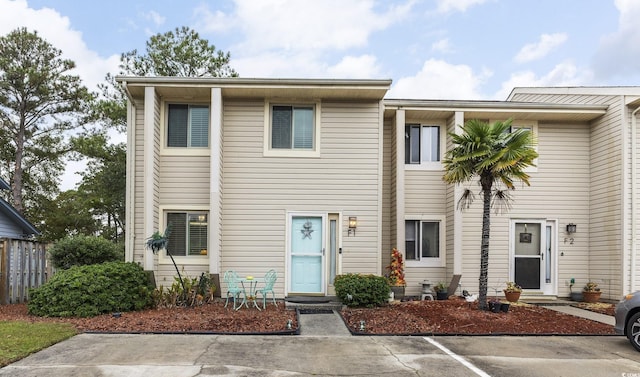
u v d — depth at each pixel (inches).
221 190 397.7
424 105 431.2
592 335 277.9
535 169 452.8
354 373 196.7
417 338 266.2
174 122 410.3
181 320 298.5
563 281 446.0
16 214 570.6
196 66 782.5
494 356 227.5
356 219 403.5
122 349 230.4
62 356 216.5
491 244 445.7
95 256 425.4
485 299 336.8
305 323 304.7
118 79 380.2
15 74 775.7
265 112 408.2
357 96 403.9
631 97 403.2
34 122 853.8
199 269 398.9
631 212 405.1
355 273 395.2
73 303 310.3
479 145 315.6
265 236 400.8
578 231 451.2
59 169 1016.9
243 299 376.2
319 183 405.7
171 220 404.2
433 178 450.3
